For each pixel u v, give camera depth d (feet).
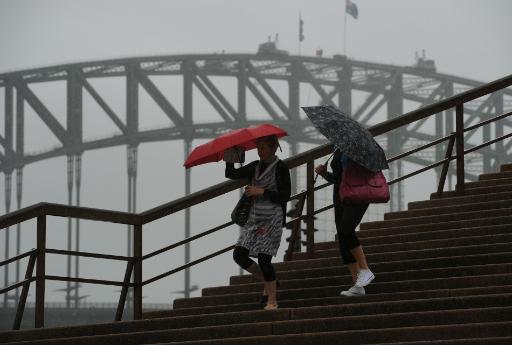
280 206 38.99
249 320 37.86
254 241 38.75
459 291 37.27
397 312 36.11
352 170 39.09
